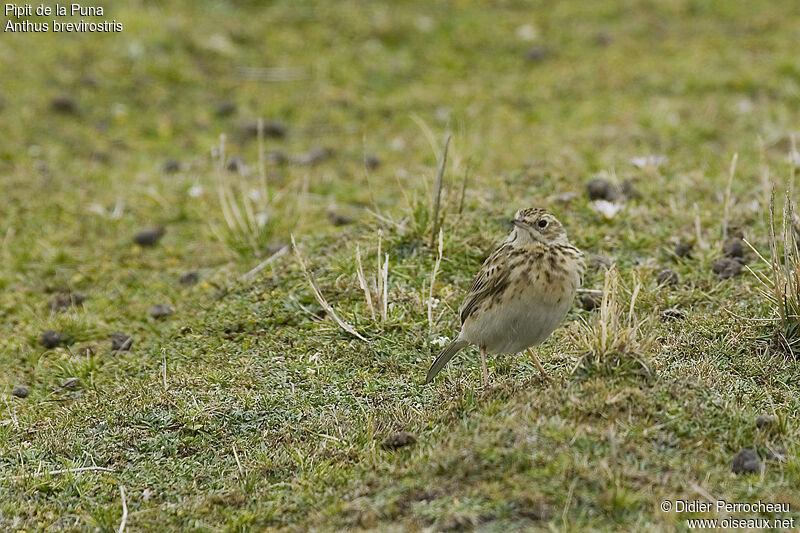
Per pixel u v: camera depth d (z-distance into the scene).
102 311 13.04
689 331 10.90
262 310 12.26
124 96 19.45
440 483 8.14
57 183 16.50
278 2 22.67
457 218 13.26
